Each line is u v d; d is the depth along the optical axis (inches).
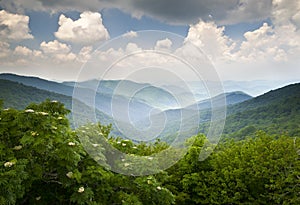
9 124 138.3
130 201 161.8
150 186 168.9
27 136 127.0
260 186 263.3
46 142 130.0
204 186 270.1
